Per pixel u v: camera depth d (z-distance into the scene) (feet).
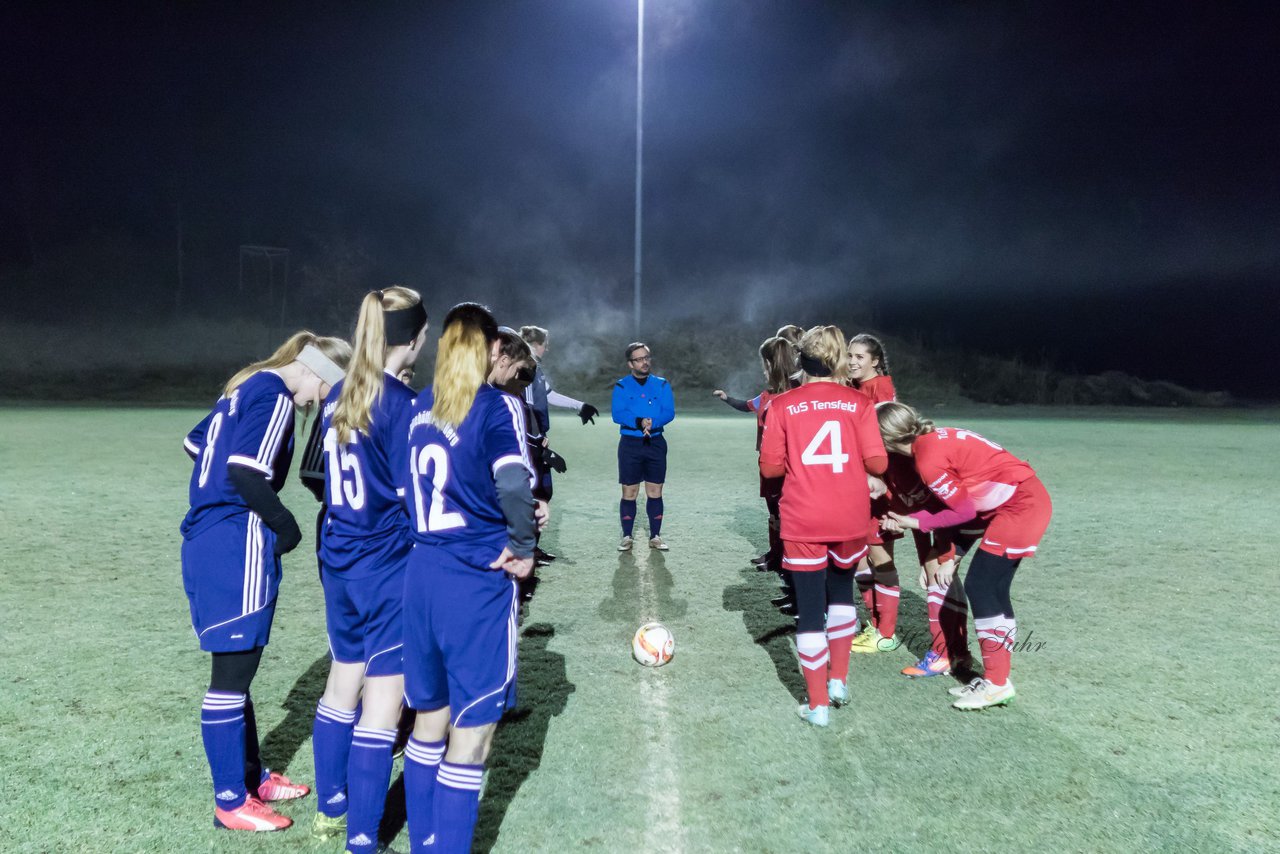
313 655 15.33
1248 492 37.04
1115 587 20.79
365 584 8.99
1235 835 9.67
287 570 21.85
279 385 9.36
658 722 12.69
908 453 13.33
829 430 12.41
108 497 32.35
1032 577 21.84
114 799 10.19
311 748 11.72
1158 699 13.62
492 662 8.38
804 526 12.37
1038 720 12.79
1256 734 12.32
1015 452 54.39
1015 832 9.71
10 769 10.87
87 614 17.60
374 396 9.02
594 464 45.83
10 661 14.79
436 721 8.69
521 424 8.56
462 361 8.45
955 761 11.44
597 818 9.98
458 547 8.34
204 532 9.23
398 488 9.14
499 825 9.82
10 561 22.22
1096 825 9.86
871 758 11.53
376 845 9.04
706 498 34.60
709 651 15.90
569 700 13.52
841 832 9.70
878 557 15.74
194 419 69.92
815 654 12.46
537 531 9.79
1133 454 53.21
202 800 10.22
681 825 9.84
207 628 9.19
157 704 12.98
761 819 9.96
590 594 19.92
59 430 59.21
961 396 129.29
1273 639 16.72
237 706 9.36
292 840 9.45
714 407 106.11
